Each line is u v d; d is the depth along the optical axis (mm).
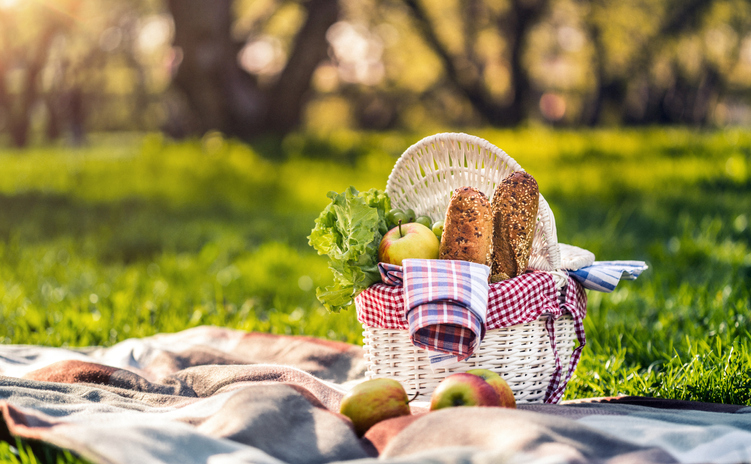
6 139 31312
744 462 1474
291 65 13391
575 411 1933
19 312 4016
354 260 2193
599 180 9109
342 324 3754
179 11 12031
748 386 2385
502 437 1505
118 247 6445
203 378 2371
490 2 20188
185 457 1500
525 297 2057
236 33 15398
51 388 2176
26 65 26203
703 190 8289
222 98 12641
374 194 2467
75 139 28438
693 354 2715
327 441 1663
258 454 1509
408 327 2092
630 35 20844
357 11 21594
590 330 3301
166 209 8633
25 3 25016
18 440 1642
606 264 2398
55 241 6570
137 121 39688
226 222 7816
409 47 24234
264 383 2029
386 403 1836
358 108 30469
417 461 1415
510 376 2092
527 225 2174
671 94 26672
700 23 20766
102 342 3533
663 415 1886
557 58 26391
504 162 2273
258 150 12172
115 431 1535
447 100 28891
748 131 12375
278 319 3801
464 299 1948
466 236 2131
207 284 5000
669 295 4105
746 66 29016
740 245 5137
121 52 29844
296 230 7301
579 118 28922
